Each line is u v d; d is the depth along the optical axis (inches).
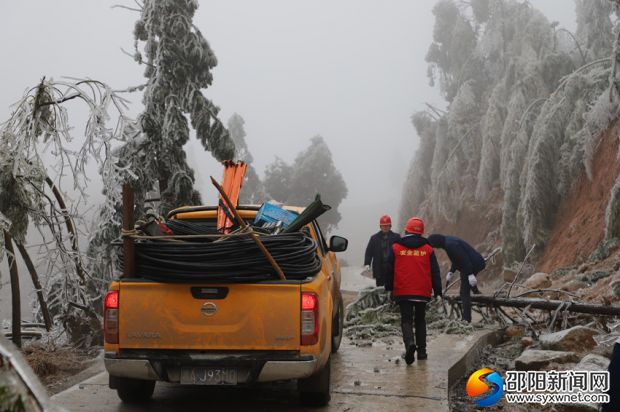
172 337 224.7
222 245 225.9
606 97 1027.9
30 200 380.8
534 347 384.5
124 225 228.2
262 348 223.8
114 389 257.4
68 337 402.3
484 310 552.4
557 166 1187.3
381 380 289.3
